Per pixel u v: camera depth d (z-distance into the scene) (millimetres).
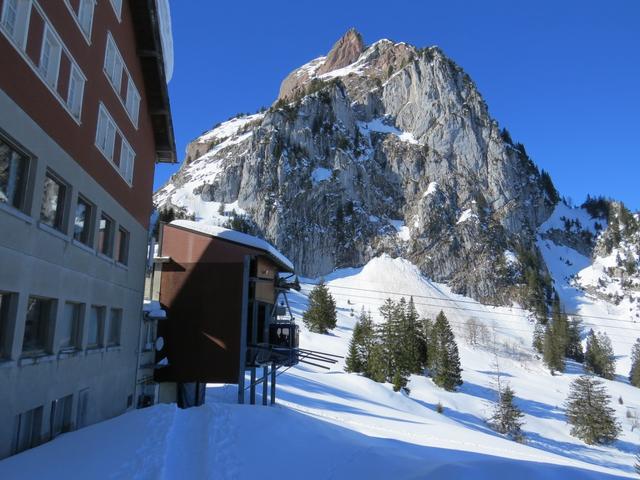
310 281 186375
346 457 11164
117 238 18531
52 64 12930
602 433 67188
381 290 177125
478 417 69062
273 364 28312
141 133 21297
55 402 13359
